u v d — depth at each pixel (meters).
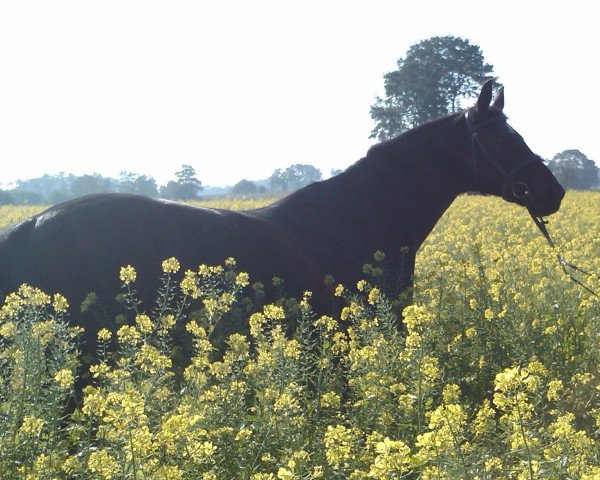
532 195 8.21
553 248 8.66
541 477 4.03
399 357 5.51
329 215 7.71
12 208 35.66
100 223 6.36
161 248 6.46
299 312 6.99
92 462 3.90
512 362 7.00
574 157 107.00
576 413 6.32
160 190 112.69
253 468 4.51
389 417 5.20
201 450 4.16
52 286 6.13
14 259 6.23
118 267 6.28
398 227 8.02
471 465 3.98
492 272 8.48
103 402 4.02
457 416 3.90
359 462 4.55
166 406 4.97
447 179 8.26
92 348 6.09
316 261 7.36
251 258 6.91
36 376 4.89
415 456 3.99
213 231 6.78
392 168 8.06
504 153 8.20
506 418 4.56
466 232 16.92
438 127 8.29
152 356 4.98
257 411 5.06
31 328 5.10
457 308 7.98
